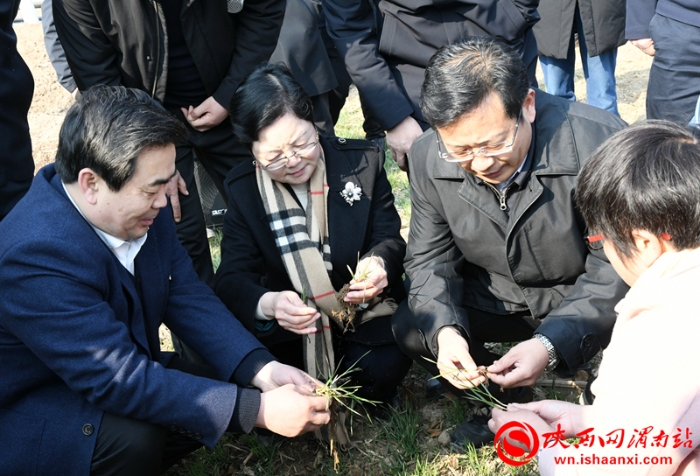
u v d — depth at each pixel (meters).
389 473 2.82
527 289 2.86
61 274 2.16
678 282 1.63
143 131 2.07
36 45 9.34
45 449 2.30
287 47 4.46
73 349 2.19
